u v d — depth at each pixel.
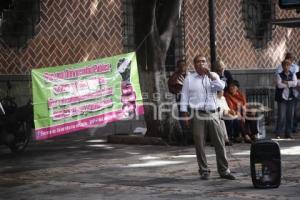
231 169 11.16
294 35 23.72
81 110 14.64
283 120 16.53
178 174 10.77
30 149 15.41
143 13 16.00
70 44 17.92
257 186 9.12
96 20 18.45
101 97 14.94
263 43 22.58
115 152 14.43
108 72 15.05
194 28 20.58
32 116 14.31
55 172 11.42
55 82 14.23
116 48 18.92
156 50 16.19
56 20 17.66
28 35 17.16
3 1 13.90
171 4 16.27
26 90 17.05
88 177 10.71
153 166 11.90
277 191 8.87
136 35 16.25
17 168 12.09
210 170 11.02
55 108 14.24
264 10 22.55
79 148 15.45
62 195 9.05
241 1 21.88
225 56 21.36
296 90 16.48
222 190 9.05
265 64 22.66
